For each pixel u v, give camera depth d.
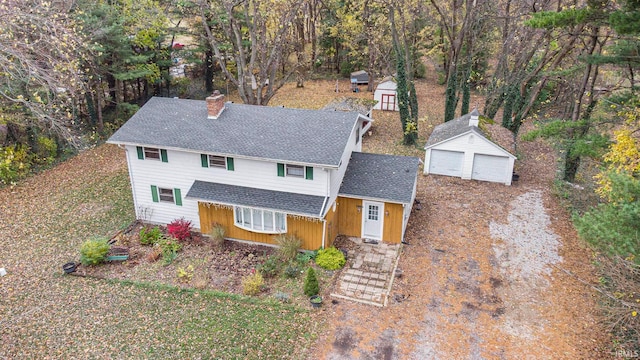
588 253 20.02
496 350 14.64
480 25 35.72
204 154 20.48
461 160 28.36
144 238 20.81
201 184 20.94
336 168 18.48
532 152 33.97
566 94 33.12
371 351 14.66
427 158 29.05
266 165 19.83
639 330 13.95
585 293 17.28
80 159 31.48
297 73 52.19
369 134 36.97
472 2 31.05
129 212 24.16
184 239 21.33
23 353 14.59
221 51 45.00
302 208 18.98
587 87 28.39
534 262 19.45
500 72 35.75
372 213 21.14
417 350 14.68
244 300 17.14
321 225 19.47
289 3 30.42
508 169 27.39
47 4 17.80
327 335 15.37
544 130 20.78
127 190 26.78
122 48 32.06
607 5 16.17
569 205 24.62
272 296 17.41
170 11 40.47
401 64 32.84
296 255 19.84
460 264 19.36
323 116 22.00
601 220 13.67
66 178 28.38
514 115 33.12
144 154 21.38
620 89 23.92
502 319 16.02
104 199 25.61
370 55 48.50
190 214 22.11
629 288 13.24
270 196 19.86
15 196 25.75
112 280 18.33
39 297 17.33
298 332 15.52
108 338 15.26
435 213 24.00
